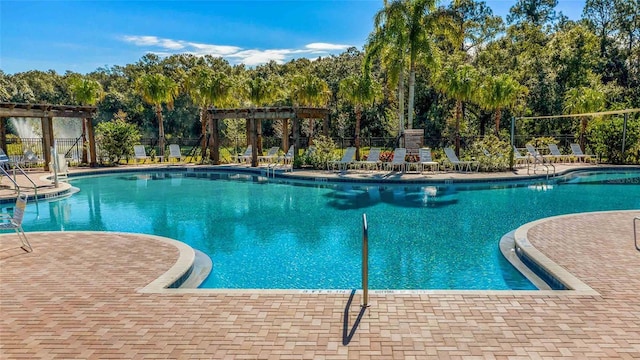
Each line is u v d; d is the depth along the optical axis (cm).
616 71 2953
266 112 1791
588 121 2002
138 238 644
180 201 1094
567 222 722
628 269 478
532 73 2519
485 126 2594
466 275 546
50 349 315
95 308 387
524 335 327
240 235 755
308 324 349
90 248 589
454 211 933
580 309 373
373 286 513
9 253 566
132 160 2036
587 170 1673
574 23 3334
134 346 318
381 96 2044
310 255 638
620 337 322
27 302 403
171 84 2159
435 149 2111
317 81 2208
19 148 2122
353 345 315
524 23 3086
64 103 3900
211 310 379
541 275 504
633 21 3011
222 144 2947
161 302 399
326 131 1977
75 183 1443
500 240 693
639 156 1825
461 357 297
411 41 1697
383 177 1374
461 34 1781
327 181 1412
